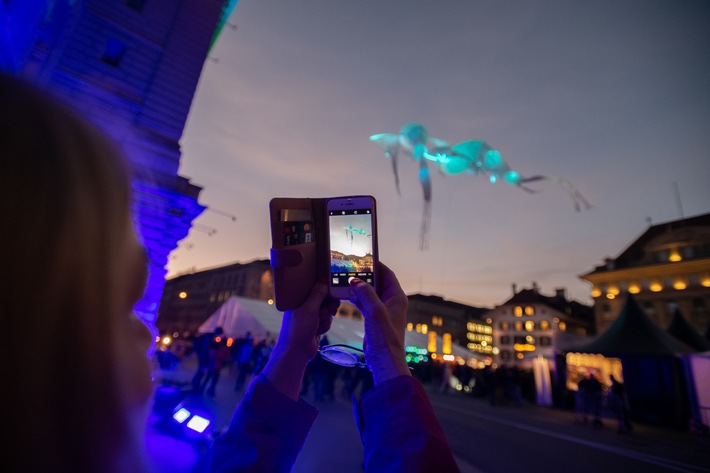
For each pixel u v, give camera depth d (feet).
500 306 206.90
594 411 46.29
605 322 147.02
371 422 2.22
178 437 15.55
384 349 2.57
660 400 49.26
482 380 76.18
